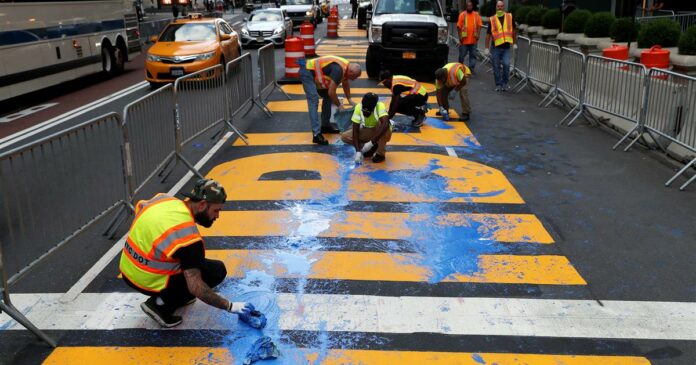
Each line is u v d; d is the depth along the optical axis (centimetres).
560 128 1021
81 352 407
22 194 520
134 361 396
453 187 720
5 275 411
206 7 5866
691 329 429
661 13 1973
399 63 1510
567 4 1691
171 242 398
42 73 1348
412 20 1490
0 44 1186
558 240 575
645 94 859
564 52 1148
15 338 423
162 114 705
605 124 1027
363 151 828
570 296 474
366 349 407
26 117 1221
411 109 999
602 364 390
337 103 880
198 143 945
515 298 471
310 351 405
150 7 5484
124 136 602
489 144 917
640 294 477
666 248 557
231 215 635
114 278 510
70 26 1487
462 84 1041
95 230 617
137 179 636
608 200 679
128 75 1823
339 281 497
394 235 584
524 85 1376
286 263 527
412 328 431
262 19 2414
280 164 814
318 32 3234
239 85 1016
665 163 816
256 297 472
